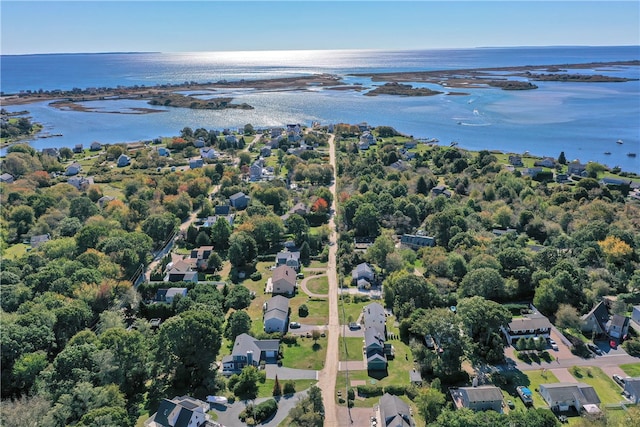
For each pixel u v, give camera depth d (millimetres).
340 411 69000
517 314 93500
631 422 60469
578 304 92875
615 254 106875
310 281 110625
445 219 124688
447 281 101750
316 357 82062
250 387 73750
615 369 77500
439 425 58688
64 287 92250
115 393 65750
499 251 109000
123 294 97250
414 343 81875
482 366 78438
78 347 70062
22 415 59375
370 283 107375
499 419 57781
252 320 93750
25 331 74875
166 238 130875
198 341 74312
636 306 91562
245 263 118125
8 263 102250
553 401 68188
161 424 63781
